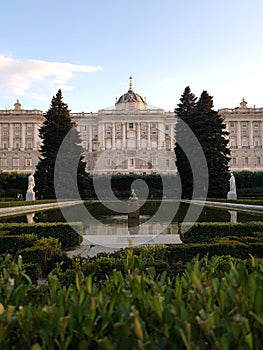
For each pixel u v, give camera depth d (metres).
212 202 29.16
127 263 3.49
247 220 17.30
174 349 2.17
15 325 2.34
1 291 2.88
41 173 38.34
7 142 78.19
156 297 2.38
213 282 2.79
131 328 2.16
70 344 2.26
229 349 2.09
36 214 22.47
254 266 3.35
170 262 7.08
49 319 2.24
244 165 76.75
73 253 11.12
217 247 7.66
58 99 40.56
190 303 2.57
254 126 78.75
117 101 58.69
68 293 2.66
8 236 9.37
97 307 2.41
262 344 2.35
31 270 6.30
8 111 78.44
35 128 78.25
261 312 2.37
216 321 2.25
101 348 2.07
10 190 47.28
